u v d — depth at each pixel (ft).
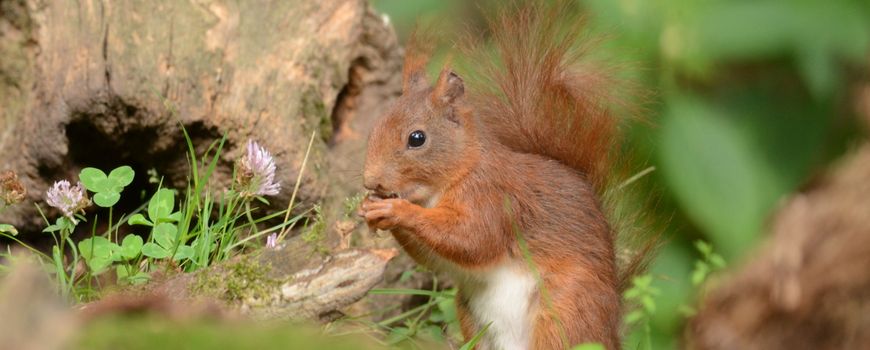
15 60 32.68
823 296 21.70
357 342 16.62
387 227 26.94
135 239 27.22
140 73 31.73
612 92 32.63
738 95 43.32
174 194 30.12
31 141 31.35
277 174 32.63
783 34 40.14
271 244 26.50
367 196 27.84
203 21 33.76
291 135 33.24
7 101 32.50
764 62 43.27
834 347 21.71
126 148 32.35
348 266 23.21
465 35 32.60
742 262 24.25
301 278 23.07
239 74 33.40
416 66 29.78
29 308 14.35
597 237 28.60
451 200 27.71
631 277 30.71
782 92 43.24
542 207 28.19
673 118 39.32
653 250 31.68
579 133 30.78
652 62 39.01
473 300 28.71
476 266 27.78
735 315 22.70
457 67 32.27
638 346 28.89
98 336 14.75
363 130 36.76
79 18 32.58
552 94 31.27
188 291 23.12
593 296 27.81
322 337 17.11
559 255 27.94
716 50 39.96
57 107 31.19
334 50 35.70
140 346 14.80
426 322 32.17
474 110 28.30
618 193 31.89
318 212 28.96
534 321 27.78
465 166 27.71
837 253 21.66
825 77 40.29
